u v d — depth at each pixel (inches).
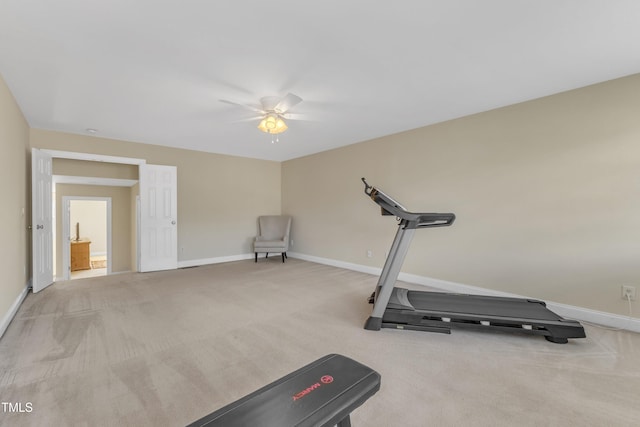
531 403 59.7
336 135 169.5
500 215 125.2
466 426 53.0
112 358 76.8
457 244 139.3
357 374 46.1
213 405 58.5
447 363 75.5
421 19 67.8
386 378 68.5
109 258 261.4
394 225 167.9
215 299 128.1
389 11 65.0
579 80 99.6
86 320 103.0
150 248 186.4
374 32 72.8
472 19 67.8
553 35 74.0
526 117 117.6
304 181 229.8
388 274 98.7
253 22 68.6
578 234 105.9
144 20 67.4
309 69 91.5
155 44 77.3
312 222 222.4
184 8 63.4
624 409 57.9
